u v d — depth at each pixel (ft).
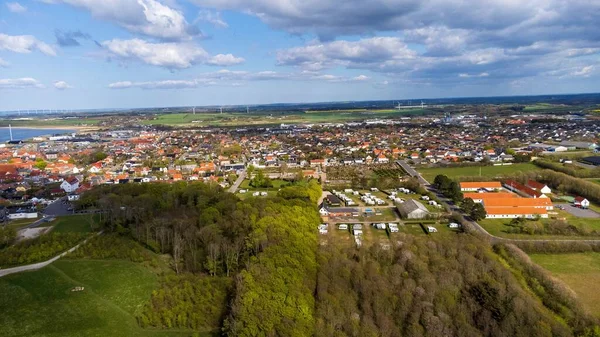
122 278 476.54
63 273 483.92
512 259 503.20
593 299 430.20
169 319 394.32
